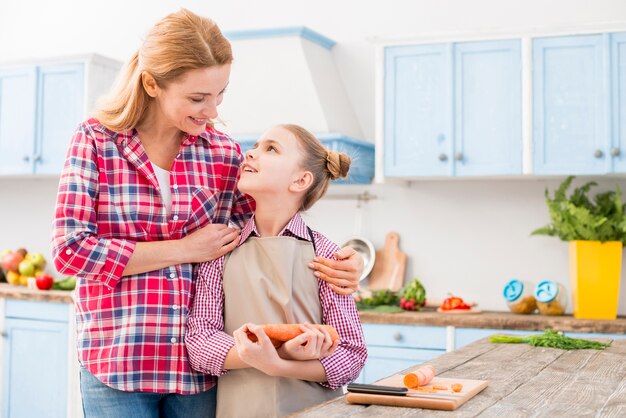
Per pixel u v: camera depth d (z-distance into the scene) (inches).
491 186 162.7
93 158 66.8
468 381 62.7
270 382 62.9
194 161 71.2
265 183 66.8
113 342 66.7
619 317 147.6
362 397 55.6
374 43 156.6
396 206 169.6
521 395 59.1
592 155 142.6
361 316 149.1
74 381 160.9
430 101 152.8
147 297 67.0
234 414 64.2
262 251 66.1
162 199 69.1
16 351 167.6
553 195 158.4
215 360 63.1
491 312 156.8
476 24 164.6
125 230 67.7
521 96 146.7
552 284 147.5
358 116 174.7
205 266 67.9
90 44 197.5
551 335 89.1
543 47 145.5
